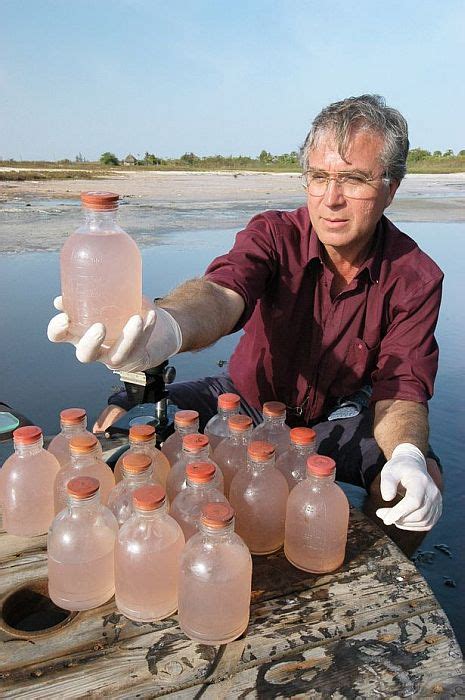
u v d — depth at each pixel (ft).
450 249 30.09
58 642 4.14
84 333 4.39
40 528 5.32
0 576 4.79
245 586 4.13
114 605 4.48
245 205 52.03
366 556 5.17
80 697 3.72
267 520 5.02
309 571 4.91
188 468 4.48
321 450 8.18
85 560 4.31
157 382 6.44
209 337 5.94
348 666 4.00
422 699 3.78
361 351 8.02
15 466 5.24
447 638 4.26
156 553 4.20
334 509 4.81
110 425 7.49
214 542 4.10
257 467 5.09
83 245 4.31
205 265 24.30
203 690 3.79
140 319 4.16
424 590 4.75
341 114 6.79
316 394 8.39
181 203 53.47
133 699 3.72
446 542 9.13
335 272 7.94
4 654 4.04
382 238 7.98
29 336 15.98
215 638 4.09
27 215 40.24
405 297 7.68
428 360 7.45
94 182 88.22
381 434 6.86
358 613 4.48
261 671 3.94
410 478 5.52
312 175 7.19
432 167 180.86
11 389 12.98
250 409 8.93
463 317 18.90
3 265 23.57
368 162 6.81
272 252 7.86
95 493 4.31
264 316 8.34
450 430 12.21
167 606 4.33
